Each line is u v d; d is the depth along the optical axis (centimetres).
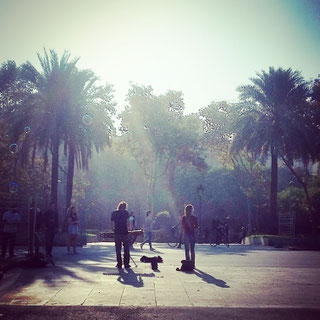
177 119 5569
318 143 3350
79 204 5978
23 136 3531
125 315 666
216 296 827
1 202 1634
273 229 3406
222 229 2959
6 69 3969
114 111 3406
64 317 650
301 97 3403
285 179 6197
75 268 1256
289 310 714
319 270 1272
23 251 1883
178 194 6188
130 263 1430
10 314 665
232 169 5697
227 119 5519
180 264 1422
